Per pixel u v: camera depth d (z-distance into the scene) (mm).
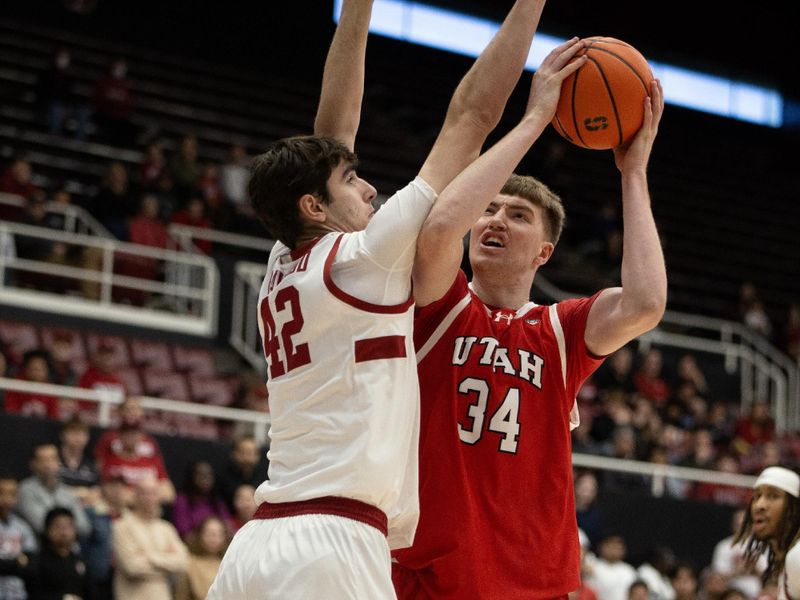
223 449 11938
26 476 10992
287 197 3541
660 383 16641
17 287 15125
